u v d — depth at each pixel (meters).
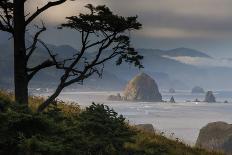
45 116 17.33
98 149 21.23
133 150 28.30
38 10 26.14
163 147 34.66
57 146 15.89
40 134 16.67
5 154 15.58
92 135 20.95
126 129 24.09
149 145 33.34
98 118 22.94
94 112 23.38
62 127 18.02
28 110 17.38
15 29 25.94
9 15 26.14
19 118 16.16
